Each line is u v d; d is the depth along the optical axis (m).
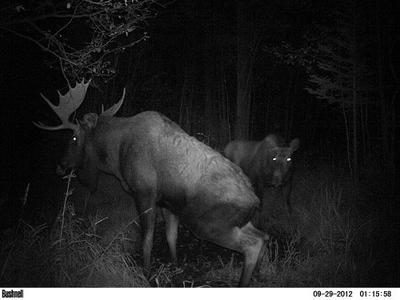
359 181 10.04
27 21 7.30
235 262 7.21
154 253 7.73
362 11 10.65
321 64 10.77
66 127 7.44
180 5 15.01
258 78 18.08
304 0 12.38
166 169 6.31
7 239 6.18
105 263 6.03
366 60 11.05
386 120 10.64
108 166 7.14
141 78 15.87
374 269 6.30
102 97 13.45
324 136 20.62
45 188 10.45
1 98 12.53
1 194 9.66
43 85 13.00
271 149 10.03
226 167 6.09
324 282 6.12
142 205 6.50
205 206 5.94
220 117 16.14
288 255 7.32
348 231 7.44
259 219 9.52
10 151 12.22
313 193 10.26
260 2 13.43
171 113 16.97
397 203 8.55
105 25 7.52
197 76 18.28
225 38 15.64
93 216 8.88
